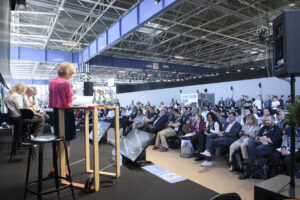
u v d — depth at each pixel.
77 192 2.27
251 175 3.20
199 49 13.30
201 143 4.20
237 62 17.02
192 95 12.02
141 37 10.73
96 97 2.86
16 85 3.66
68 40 10.82
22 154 3.86
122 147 3.63
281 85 9.63
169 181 2.60
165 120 5.76
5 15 3.53
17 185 2.39
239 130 4.02
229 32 10.39
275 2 7.35
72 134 2.58
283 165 2.99
